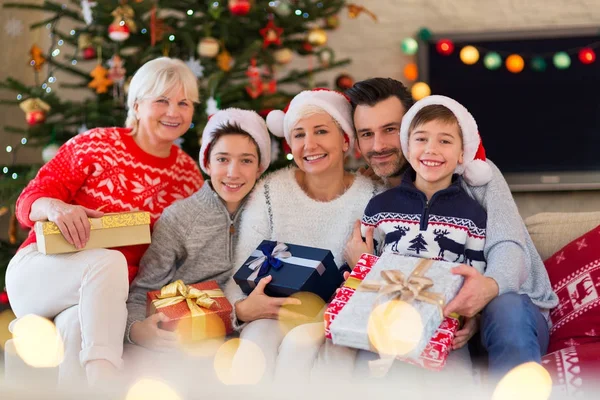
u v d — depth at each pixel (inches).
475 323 73.5
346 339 67.1
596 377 67.2
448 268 70.8
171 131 91.3
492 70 182.5
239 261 85.5
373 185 87.9
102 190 89.0
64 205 79.1
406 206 80.4
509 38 180.9
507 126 183.9
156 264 84.5
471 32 181.5
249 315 77.7
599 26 177.2
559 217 89.5
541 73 181.2
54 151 129.5
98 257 75.2
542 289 78.9
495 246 77.0
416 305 66.2
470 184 82.2
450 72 183.8
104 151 89.2
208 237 85.6
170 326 76.7
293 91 181.9
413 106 81.0
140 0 129.5
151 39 134.1
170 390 68.3
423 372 70.2
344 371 69.5
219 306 77.8
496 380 67.3
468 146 79.7
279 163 136.6
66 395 66.3
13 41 180.9
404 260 73.0
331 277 79.5
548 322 79.0
